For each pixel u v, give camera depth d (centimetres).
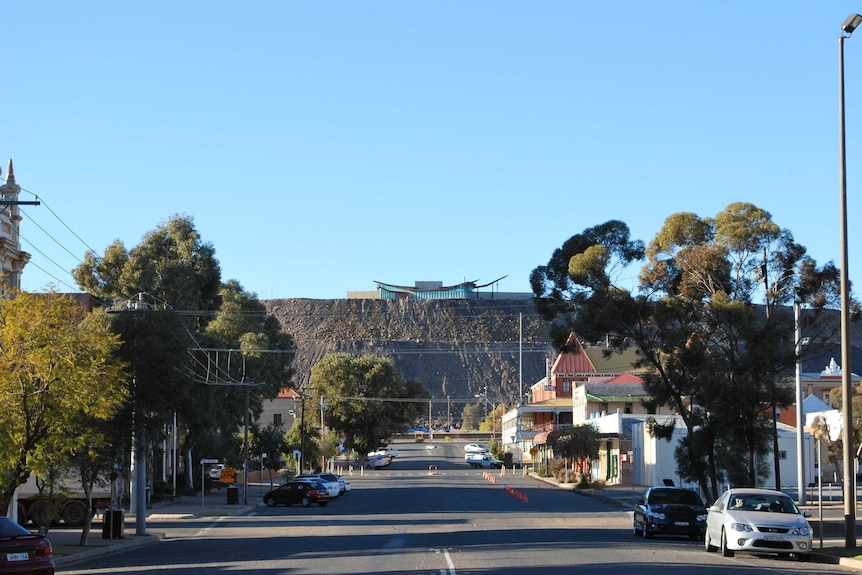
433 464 12419
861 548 2558
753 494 2625
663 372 4059
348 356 13100
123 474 3344
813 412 5881
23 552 1998
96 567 2517
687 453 4012
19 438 2511
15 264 3469
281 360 9012
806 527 2448
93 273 6769
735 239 3897
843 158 2644
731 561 2345
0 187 3484
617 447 7906
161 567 2439
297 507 5538
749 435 3703
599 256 4175
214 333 7444
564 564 2267
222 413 7169
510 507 5150
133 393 3203
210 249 7425
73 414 2564
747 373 3700
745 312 3759
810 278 3797
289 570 2244
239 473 8312
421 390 13450
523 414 11300
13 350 2486
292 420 12419
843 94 2655
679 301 4062
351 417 12500
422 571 2148
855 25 2623
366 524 4072
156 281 6738
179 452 7562
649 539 3219
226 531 3866
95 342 2583
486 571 2125
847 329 2597
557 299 4428
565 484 7719
